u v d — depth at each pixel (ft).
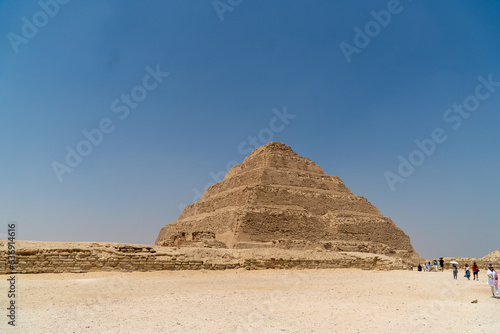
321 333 59.57
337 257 212.43
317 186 386.73
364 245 325.83
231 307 81.71
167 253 156.04
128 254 145.28
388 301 94.17
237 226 296.92
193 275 144.56
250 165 411.34
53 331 58.95
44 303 84.02
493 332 61.26
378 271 211.41
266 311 77.71
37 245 137.90
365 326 64.69
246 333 58.95
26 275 125.49
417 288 126.41
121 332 59.00
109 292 102.27
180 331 59.82
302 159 417.90
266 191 338.54
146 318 69.51
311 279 150.10
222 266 164.35
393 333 60.08
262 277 148.05
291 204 344.08
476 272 175.42
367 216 374.22
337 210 367.86
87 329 60.70
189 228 387.96
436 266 252.42
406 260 325.21
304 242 289.12
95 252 141.38
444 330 62.44
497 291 108.27
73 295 95.66
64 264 134.51
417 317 73.05
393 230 375.45
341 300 94.12
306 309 80.28
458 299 101.55
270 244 283.38
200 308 80.07
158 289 110.42
